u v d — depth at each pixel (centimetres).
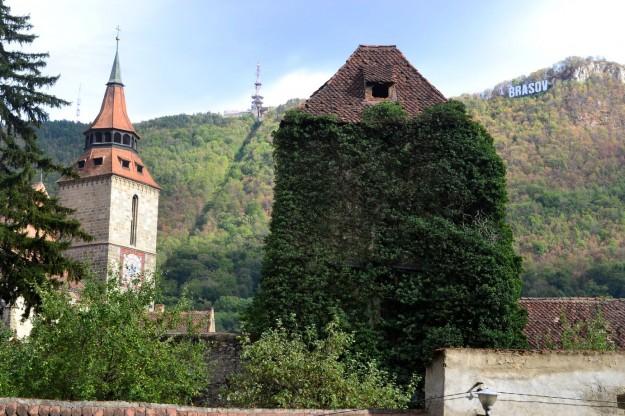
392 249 3181
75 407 1473
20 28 3459
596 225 9806
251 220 13200
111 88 9794
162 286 2552
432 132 3297
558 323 3650
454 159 3259
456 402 1791
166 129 16512
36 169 3288
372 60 3672
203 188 14250
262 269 3228
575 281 8050
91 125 9575
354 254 3212
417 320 3103
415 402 2917
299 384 2489
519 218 10019
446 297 3078
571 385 1825
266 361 2538
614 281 7919
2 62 3366
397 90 3566
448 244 3128
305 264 3184
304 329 3089
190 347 2522
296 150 3312
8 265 2950
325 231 3234
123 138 9600
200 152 15588
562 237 9538
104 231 9144
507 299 3067
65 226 3056
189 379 2391
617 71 14288
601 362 1845
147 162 14850
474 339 3030
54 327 2241
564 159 11856
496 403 1794
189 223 13288
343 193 3269
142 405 1553
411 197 3256
